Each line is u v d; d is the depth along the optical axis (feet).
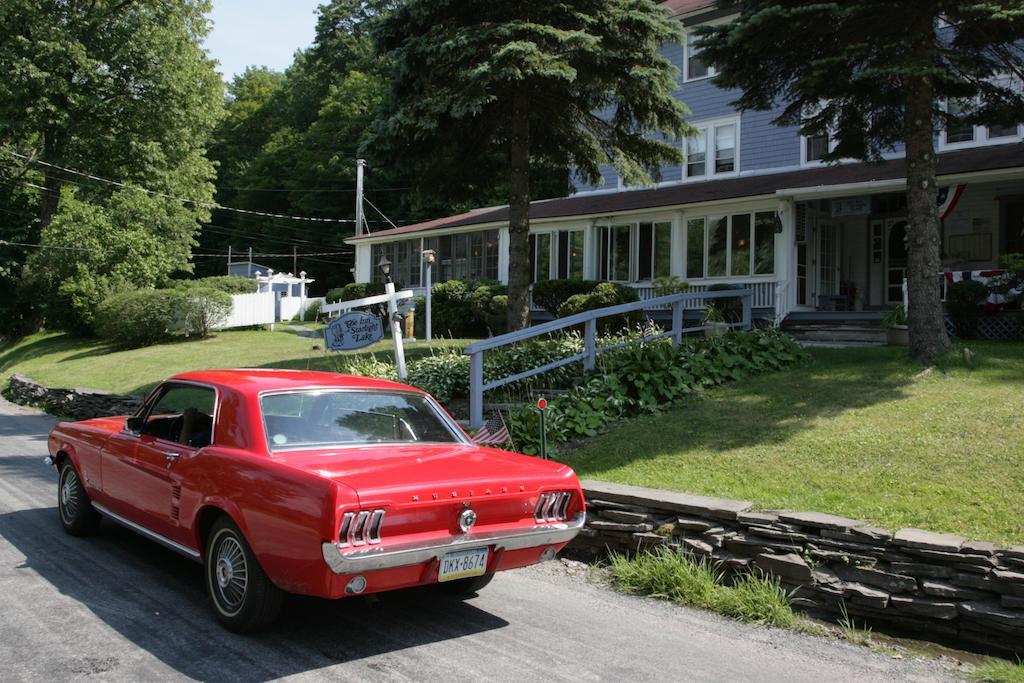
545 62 40.55
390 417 17.93
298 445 15.98
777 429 28.07
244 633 15.35
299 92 219.00
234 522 15.17
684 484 23.65
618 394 33.12
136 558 20.59
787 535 18.29
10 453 39.29
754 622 16.84
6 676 13.15
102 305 94.27
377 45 46.03
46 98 102.63
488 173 53.21
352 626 16.10
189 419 17.84
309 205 178.81
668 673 13.99
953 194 53.36
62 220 107.04
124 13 113.50
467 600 18.10
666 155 49.37
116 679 13.11
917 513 19.47
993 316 46.29
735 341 39.50
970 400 28.84
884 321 46.09
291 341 83.46
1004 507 19.34
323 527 13.14
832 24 35.65
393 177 50.83
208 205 128.98
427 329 57.36
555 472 16.80
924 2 33.91
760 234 63.82
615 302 58.59
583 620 16.87
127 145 111.86
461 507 14.65
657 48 46.91
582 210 76.54
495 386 33.04
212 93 125.08
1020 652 15.10
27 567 19.54
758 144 75.05
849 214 62.39
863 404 30.01
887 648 15.57
